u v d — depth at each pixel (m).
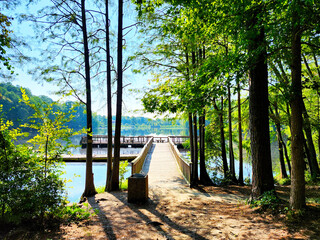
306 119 9.78
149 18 7.99
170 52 9.02
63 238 3.50
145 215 4.93
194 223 4.27
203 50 10.09
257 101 5.45
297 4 3.29
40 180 4.14
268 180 5.31
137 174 6.34
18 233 3.52
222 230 3.78
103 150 27.62
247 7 4.32
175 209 5.43
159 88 8.59
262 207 4.76
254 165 5.48
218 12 4.96
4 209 3.85
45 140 4.62
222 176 13.45
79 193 9.77
